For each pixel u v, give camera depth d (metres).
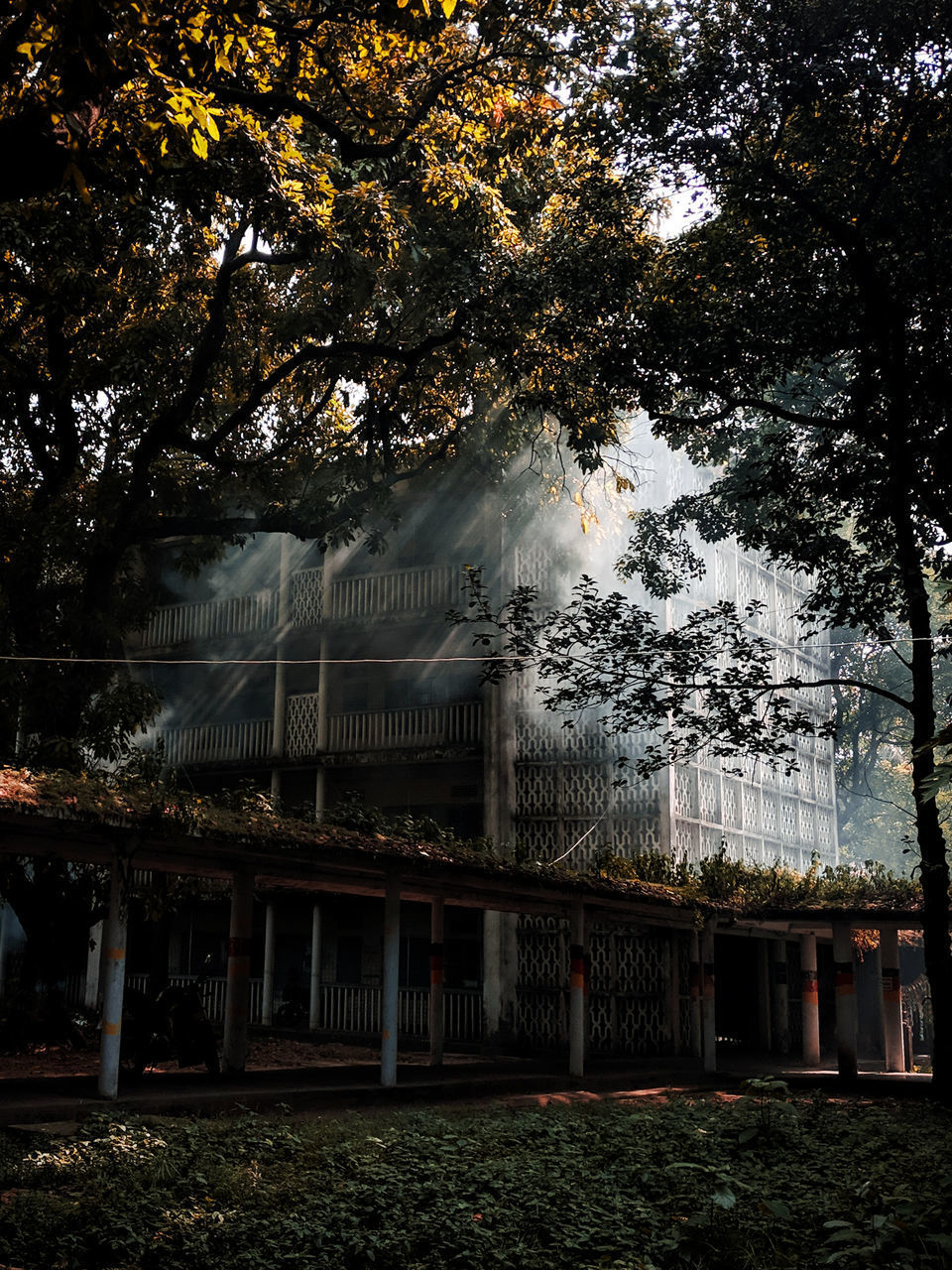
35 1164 9.02
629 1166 9.59
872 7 14.17
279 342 20.75
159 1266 7.09
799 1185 9.02
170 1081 14.06
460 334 18.48
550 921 22.91
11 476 21.53
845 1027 18.61
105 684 19.92
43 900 19.64
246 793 14.28
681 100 15.23
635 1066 19.69
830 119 15.10
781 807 28.25
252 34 11.53
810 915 19.30
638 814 22.80
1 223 16.50
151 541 22.78
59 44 7.36
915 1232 6.66
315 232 15.22
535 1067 18.89
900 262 15.43
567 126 16.28
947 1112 14.51
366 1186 8.41
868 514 16.59
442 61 16.50
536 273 16.59
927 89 14.69
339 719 25.94
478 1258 7.00
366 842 14.20
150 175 13.06
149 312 19.70
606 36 15.69
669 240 17.00
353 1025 24.20
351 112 16.47
